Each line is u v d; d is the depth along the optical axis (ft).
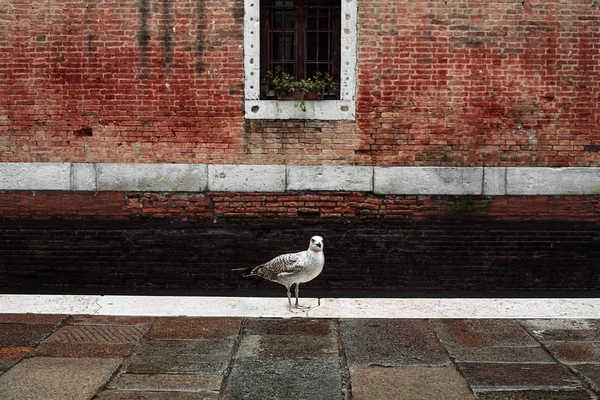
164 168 22.11
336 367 14.53
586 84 21.59
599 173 21.91
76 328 17.20
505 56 21.48
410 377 13.96
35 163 22.15
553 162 21.91
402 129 21.83
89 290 22.61
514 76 21.56
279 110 21.76
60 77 21.85
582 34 21.39
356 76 21.62
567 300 20.16
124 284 22.80
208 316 18.38
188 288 22.77
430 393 13.12
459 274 22.48
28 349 15.55
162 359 14.98
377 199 22.12
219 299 20.07
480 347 15.94
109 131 22.03
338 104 21.71
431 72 21.57
